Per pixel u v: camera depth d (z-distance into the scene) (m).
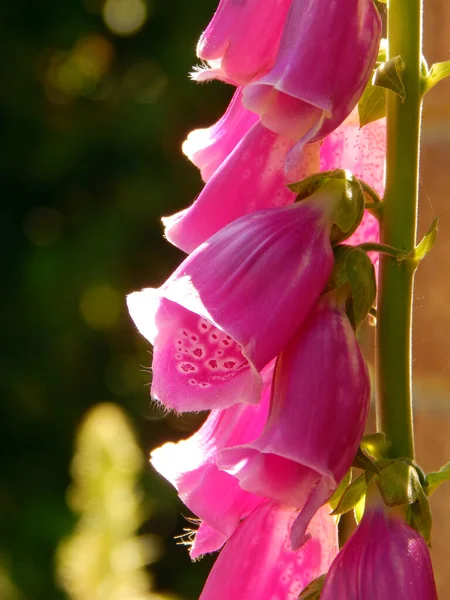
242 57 0.40
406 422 0.40
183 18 1.65
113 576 0.98
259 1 0.39
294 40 0.38
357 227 0.40
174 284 0.38
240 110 0.42
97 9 1.72
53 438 1.73
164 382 0.38
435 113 0.55
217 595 0.41
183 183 1.65
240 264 0.38
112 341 1.77
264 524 0.41
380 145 0.42
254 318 0.38
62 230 1.70
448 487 0.56
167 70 1.64
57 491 1.70
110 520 1.00
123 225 1.65
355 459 0.39
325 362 0.38
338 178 0.40
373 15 0.38
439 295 0.56
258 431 0.41
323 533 0.41
